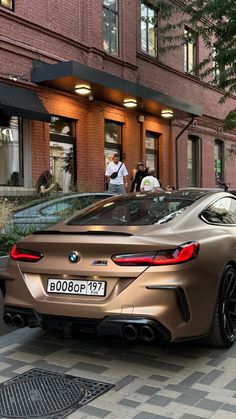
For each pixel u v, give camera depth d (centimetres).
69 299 416
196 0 1347
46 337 509
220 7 1242
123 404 356
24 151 1183
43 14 1206
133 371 418
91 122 1373
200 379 400
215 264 439
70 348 476
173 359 445
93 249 412
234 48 1316
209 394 373
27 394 373
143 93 1378
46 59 1217
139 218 473
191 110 1644
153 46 1723
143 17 1491
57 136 1286
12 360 446
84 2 1351
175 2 1596
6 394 373
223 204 539
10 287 448
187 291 401
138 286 395
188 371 417
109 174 1326
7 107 1045
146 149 1691
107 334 403
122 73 1516
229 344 468
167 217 466
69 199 843
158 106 1519
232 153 2036
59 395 371
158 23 1728
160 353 460
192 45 1991
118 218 482
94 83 1197
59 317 416
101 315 398
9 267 455
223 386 387
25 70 1161
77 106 1331
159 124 1736
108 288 406
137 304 392
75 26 1320
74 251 420
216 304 443
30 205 784
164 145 1772
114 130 1513
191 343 480
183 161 1905
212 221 494
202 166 2067
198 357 449
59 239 429
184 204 495
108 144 1480
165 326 391
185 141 1925
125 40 1523
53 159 1277
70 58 1300
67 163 1320
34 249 441
